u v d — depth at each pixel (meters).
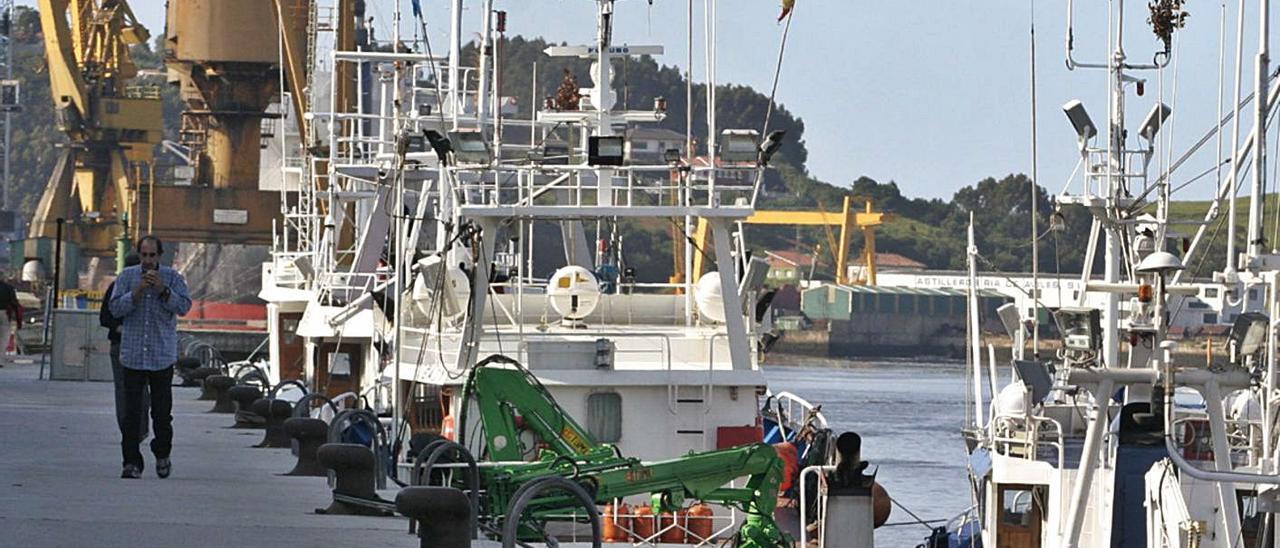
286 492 50.22
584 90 81.69
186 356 110.00
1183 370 48.06
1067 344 64.19
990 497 70.25
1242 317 48.66
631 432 63.44
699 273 87.75
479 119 92.69
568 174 70.38
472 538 43.41
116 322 50.50
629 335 68.19
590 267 86.50
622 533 55.00
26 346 149.12
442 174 71.56
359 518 44.78
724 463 54.22
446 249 66.25
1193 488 51.81
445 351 68.94
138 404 50.31
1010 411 68.94
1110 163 74.38
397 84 93.12
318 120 116.75
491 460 59.88
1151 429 54.91
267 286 118.06
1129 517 55.81
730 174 70.56
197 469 56.16
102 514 42.41
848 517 44.03
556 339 67.31
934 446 154.88
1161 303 55.25
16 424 69.56
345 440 58.03
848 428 169.25
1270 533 53.62
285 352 109.88
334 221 95.75
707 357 69.81
